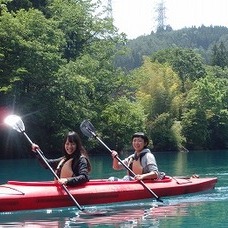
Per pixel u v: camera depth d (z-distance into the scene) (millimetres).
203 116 42750
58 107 27781
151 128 39188
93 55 33844
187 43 151875
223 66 86562
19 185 8250
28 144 27984
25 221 7270
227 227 6891
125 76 34469
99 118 31969
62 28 32312
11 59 26000
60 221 7266
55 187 8305
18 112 26906
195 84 46781
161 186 9453
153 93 42188
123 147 33031
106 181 8977
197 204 8812
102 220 7363
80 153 8609
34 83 27859
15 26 25641
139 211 8109
